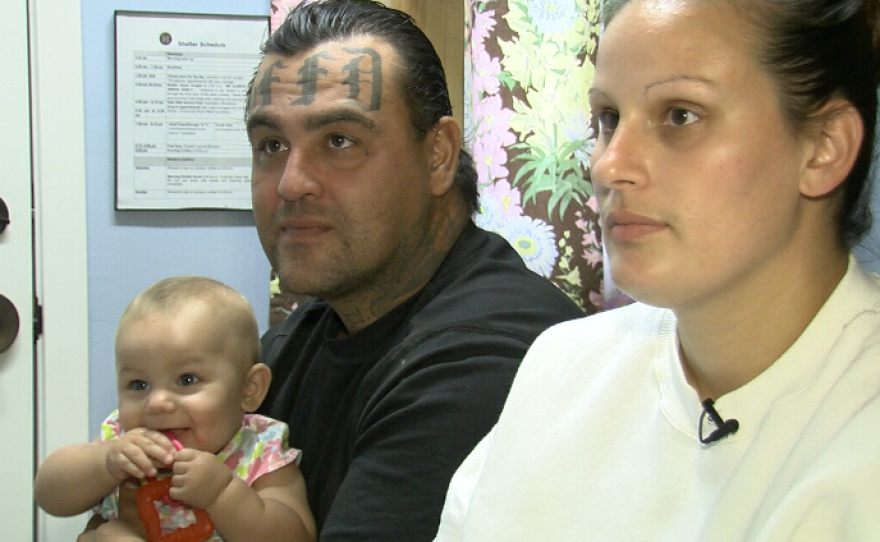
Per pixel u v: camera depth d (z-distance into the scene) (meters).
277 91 0.90
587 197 1.23
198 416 0.95
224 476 0.90
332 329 1.02
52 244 1.42
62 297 1.43
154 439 0.92
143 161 1.44
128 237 1.46
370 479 0.76
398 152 0.90
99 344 1.46
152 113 1.44
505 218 1.21
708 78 0.48
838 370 0.50
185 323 0.98
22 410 1.43
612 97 0.53
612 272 0.53
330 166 0.89
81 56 1.42
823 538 0.43
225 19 1.44
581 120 1.22
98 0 1.42
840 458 0.45
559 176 1.21
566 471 0.62
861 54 0.51
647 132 0.51
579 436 0.63
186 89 1.44
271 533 0.89
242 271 1.49
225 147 1.46
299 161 0.89
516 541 0.62
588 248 1.22
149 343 0.96
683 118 0.50
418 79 0.92
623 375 0.64
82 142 1.42
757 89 0.48
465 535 0.65
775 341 0.54
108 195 1.45
